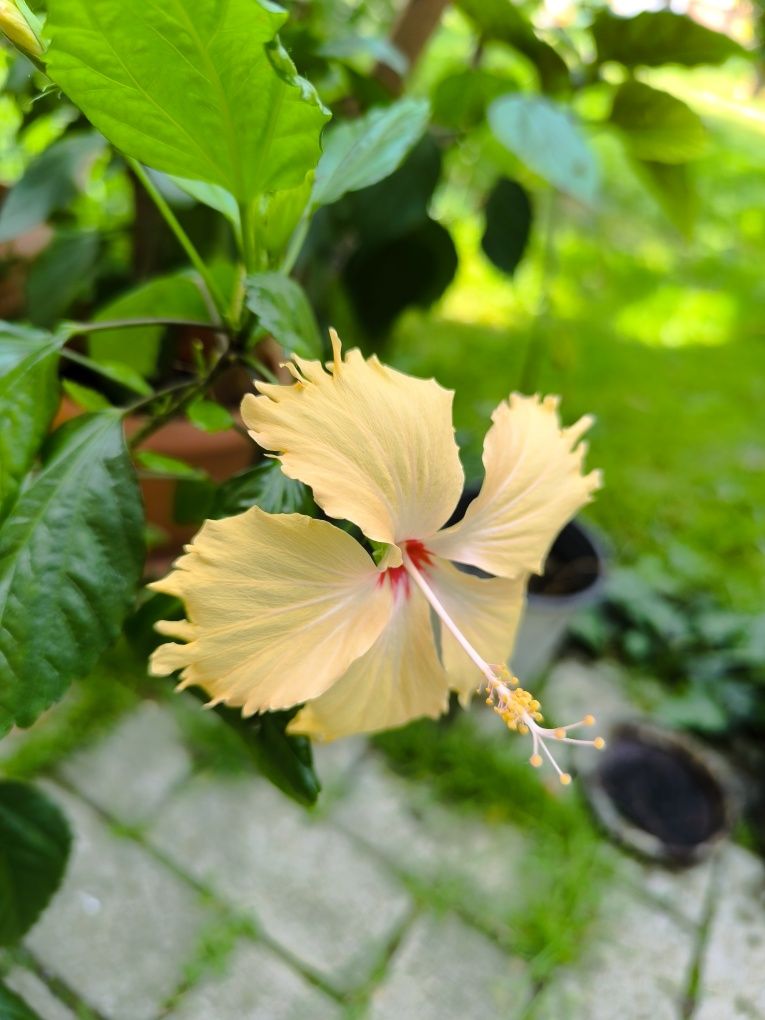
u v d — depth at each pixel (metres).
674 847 0.48
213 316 0.32
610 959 0.44
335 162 0.28
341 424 0.17
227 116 0.19
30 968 0.40
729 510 0.74
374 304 0.48
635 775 0.53
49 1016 0.39
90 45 0.17
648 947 0.45
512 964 0.44
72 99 0.18
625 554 0.68
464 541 0.22
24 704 0.20
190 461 0.45
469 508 0.21
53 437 0.23
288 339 0.21
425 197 0.44
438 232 0.47
